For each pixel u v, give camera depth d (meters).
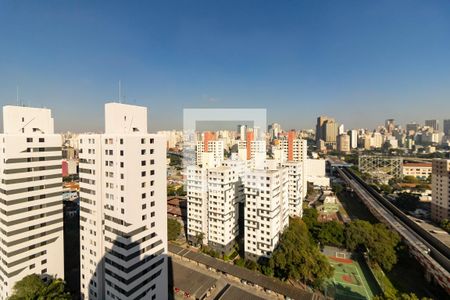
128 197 53.97
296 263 79.38
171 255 99.94
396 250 90.62
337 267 91.62
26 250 66.88
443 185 126.06
